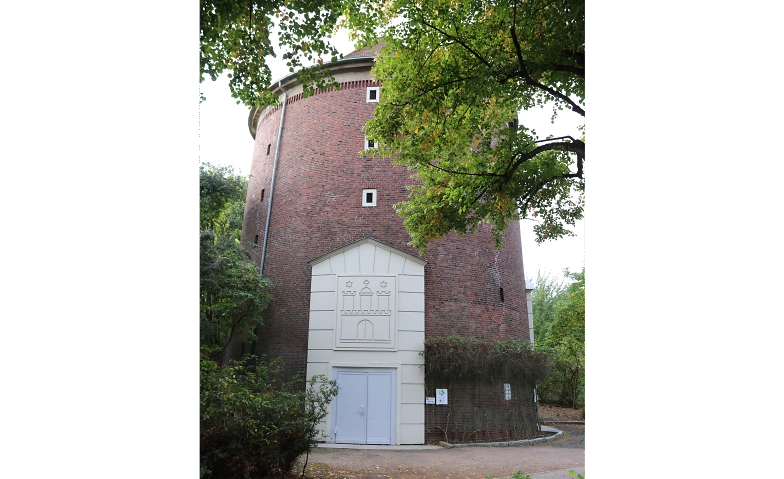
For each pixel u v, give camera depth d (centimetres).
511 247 2388
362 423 1939
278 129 2503
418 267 2061
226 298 1980
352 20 1130
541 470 1367
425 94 1151
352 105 2328
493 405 2012
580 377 3716
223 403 1042
